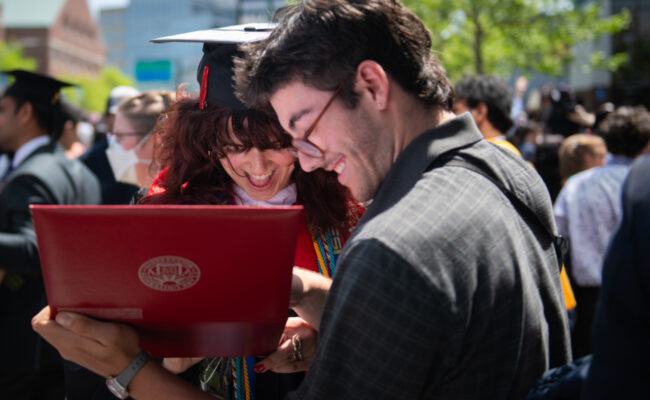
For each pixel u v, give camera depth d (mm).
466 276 993
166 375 1191
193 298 1095
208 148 1528
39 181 2555
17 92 2873
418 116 1137
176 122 1561
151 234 1029
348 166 1157
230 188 1631
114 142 3066
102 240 1024
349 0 1097
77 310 1093
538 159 5102
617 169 3490
